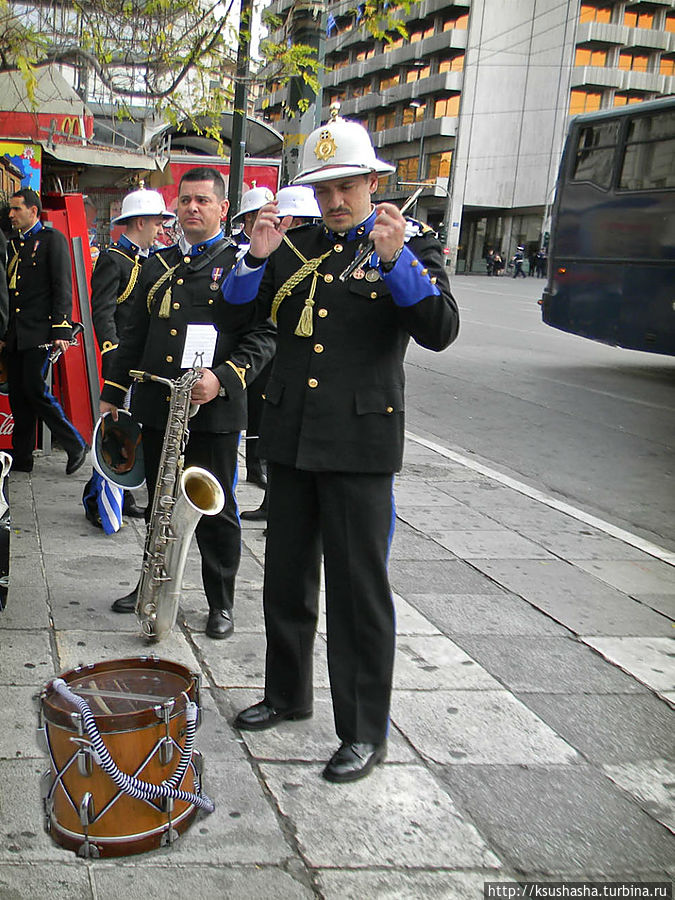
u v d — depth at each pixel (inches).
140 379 153.1
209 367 152.5
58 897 90.2
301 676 127.5
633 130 503.5
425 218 2477.9
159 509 146.4
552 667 150.6
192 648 149.8
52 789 97.9
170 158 551.8
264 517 224.5
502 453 329.4
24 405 247.0
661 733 130.8
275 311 121.6
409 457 308.8
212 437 152.6
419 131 2278.5
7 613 156.9
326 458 115.6
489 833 105.3
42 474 253.8
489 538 222.4
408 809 109.0
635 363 569.9
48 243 236.4
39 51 259.1
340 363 116.0
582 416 396.2
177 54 263.3
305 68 283.0
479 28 2110.0
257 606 169.6
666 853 103.6
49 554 189.0
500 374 502.3
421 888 95.2
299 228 123.8
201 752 118.0
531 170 2178.9
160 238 361.1
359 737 116.6
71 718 93.7
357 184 114.4
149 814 97.3
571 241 552.1
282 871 96.3
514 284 1523.1
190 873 95.0
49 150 340.2
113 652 145.2
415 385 457.4
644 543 227.3
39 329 237.5
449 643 157.5
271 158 598.5
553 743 126.3
